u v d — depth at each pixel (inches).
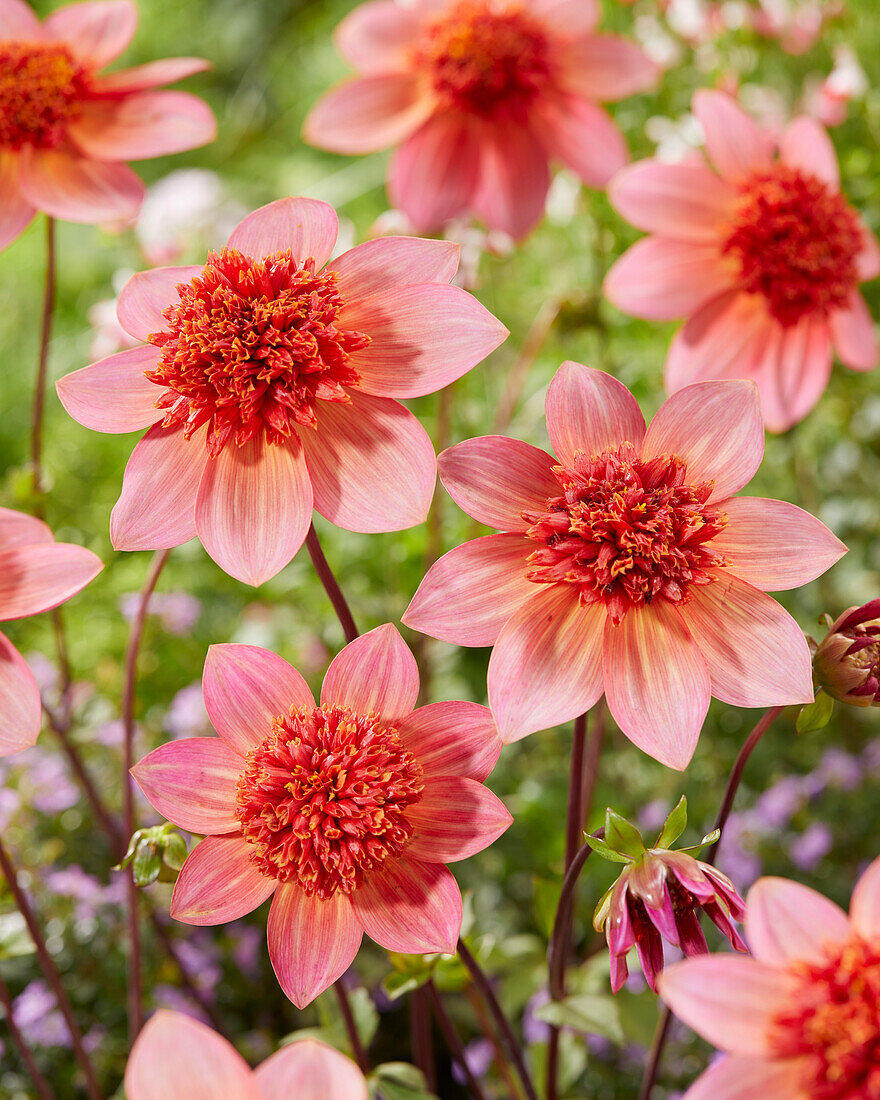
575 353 32.7
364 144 27.7
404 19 27.7
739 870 27.7
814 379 24.6
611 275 24.7
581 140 27.0
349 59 27.9
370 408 18.5
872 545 32.7
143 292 19.1
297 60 74.7
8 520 19.2
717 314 24.5
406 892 18.1
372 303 18.7
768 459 32.3
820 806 29.1
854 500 33.0
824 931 16.3
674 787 30.4
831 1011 15.8
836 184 24.4
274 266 18.5
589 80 27.1
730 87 32.4
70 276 55.6
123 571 36.3
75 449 41.2
